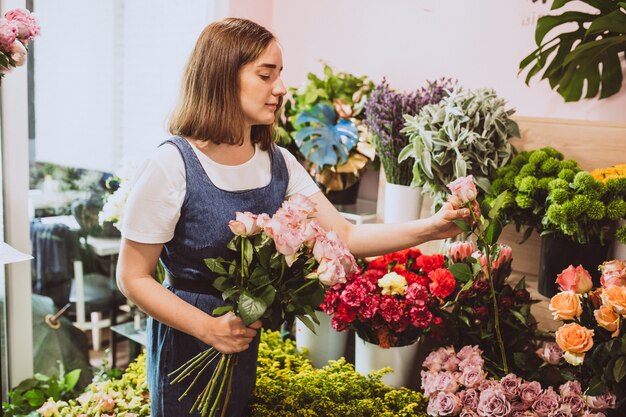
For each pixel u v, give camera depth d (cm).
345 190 240
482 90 181
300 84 286
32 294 242
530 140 185
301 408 161
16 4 212
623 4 160
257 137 143
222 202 131
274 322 119
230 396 140
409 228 145
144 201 126
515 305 165
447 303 165
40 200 243
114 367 266
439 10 233
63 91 246
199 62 131
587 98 196
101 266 264
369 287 170
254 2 286
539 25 186
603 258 160
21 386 230
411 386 199
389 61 251
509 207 165
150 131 277
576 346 139
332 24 270
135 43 266
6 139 220
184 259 133
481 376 152
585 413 142
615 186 150
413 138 185
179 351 136
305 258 121
